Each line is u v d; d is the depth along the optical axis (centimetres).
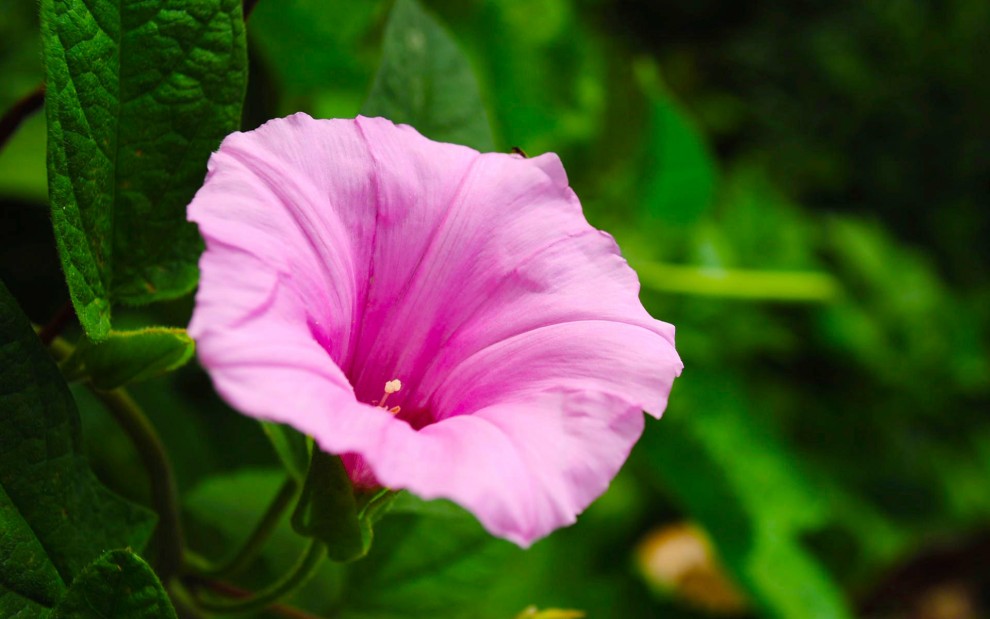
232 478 34
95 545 26
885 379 84
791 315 82
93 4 25
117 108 26
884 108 117
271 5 37
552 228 27
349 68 39
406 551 33
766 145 119
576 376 25
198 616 29
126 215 27
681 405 48
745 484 48
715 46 126
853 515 75
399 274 27
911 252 99
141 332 26
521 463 24
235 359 23
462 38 44
